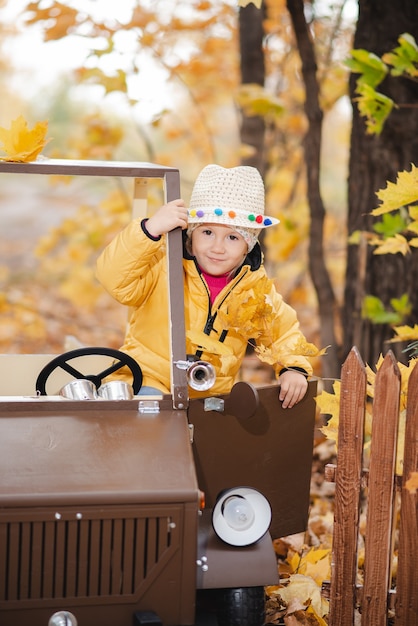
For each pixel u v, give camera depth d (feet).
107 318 29.66
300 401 9.97
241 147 20.76
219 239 10.34
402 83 14.44
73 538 7.48
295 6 16.08
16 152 9.53
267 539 8.55
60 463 7.82
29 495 7.33
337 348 17.51
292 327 10.82
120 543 7.55
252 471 9.75
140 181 12.21
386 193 10.54
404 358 14.85
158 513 7.52
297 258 31.04
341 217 35.19
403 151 14.67
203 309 10.61
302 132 26.03
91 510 7.43
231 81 28.02
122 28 19.93
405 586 8.73
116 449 8.13
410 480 8.48
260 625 8.37
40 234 37.68
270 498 9.93
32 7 19.07
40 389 9.93
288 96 25.70
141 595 7.65
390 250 12.00
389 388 8.61
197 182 10.61
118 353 9.99
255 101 19.15
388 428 8.64
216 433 9.44
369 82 12.41
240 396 9.10
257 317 10.23
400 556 8.71
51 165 9.46
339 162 38.45
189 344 10.54
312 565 10.82
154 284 10.64
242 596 8.31
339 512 8.95
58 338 27.35
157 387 10.50
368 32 14.79
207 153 34.14
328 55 21.86
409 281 14.79
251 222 10.27
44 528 7.42
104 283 10.21
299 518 10.27
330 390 17.06
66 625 7.48
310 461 10.24
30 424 8.56
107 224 30.12
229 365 10.33
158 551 7.61
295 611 9.76
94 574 7.56
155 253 10.37
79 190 41.14
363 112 12.53
